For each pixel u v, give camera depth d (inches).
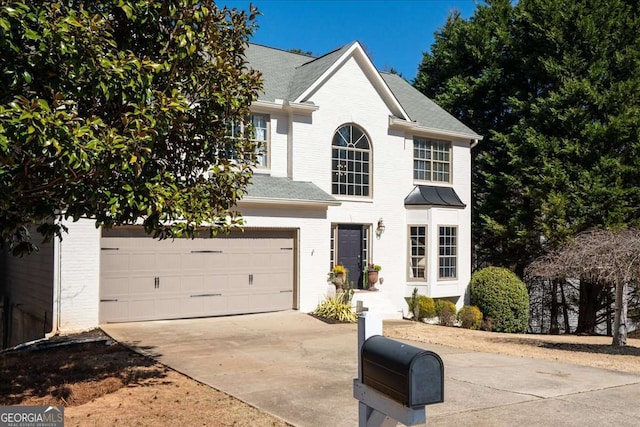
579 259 499.8
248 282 600.4
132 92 263.7
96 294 509.7
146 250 539.5
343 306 602.2
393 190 762.2
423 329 617.9
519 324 776.3
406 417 147.5
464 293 814.5
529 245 894.4
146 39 302.8
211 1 315.9
